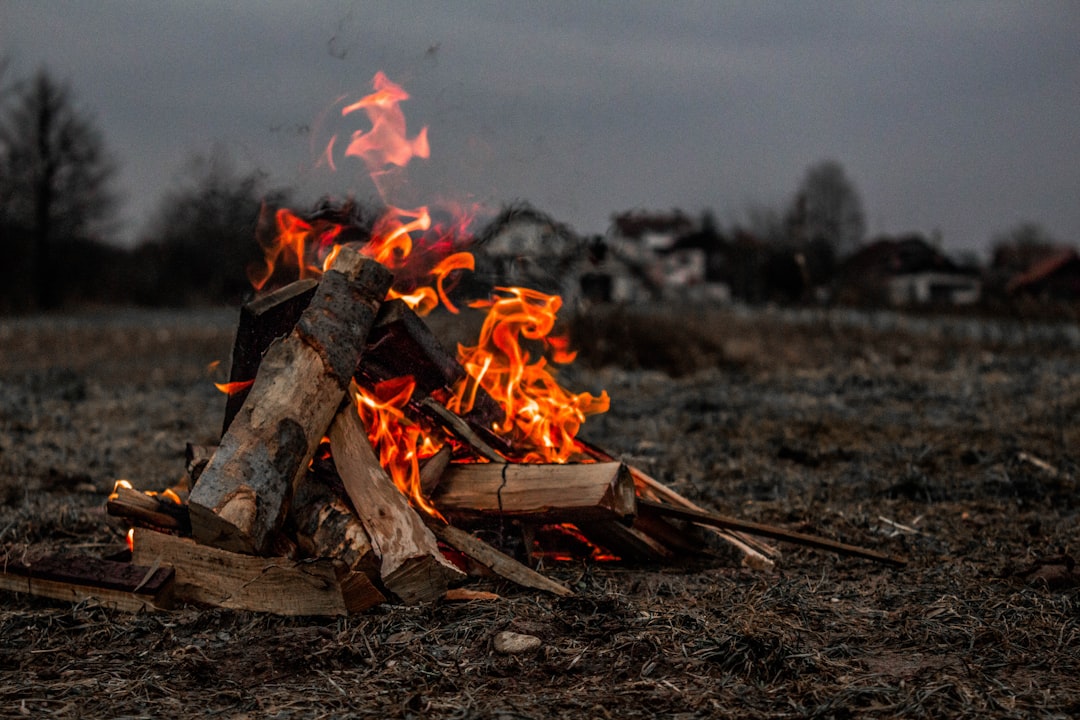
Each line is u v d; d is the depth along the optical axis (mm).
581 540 4754
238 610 3713
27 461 7160
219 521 3643
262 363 3951
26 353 18344
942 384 12039
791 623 3719
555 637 3502
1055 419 9039
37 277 47500
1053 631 3623
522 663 3281
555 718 2859
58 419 9516
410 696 3010
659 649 3373
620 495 4133
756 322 19938
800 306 22625
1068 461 7164
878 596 4121
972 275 70625
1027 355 15758
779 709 2945
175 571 3830
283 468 3756
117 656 3357
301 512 3877
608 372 13203
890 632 3664
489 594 3879
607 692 3062
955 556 4867
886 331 19344
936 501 6094
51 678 3172
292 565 3656
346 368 4000
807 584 4309
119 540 4949
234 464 3717
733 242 40906
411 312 4328
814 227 67000
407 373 4465
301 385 3881
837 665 3303
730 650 3320
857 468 7020
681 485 6422
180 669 3234
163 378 14008
